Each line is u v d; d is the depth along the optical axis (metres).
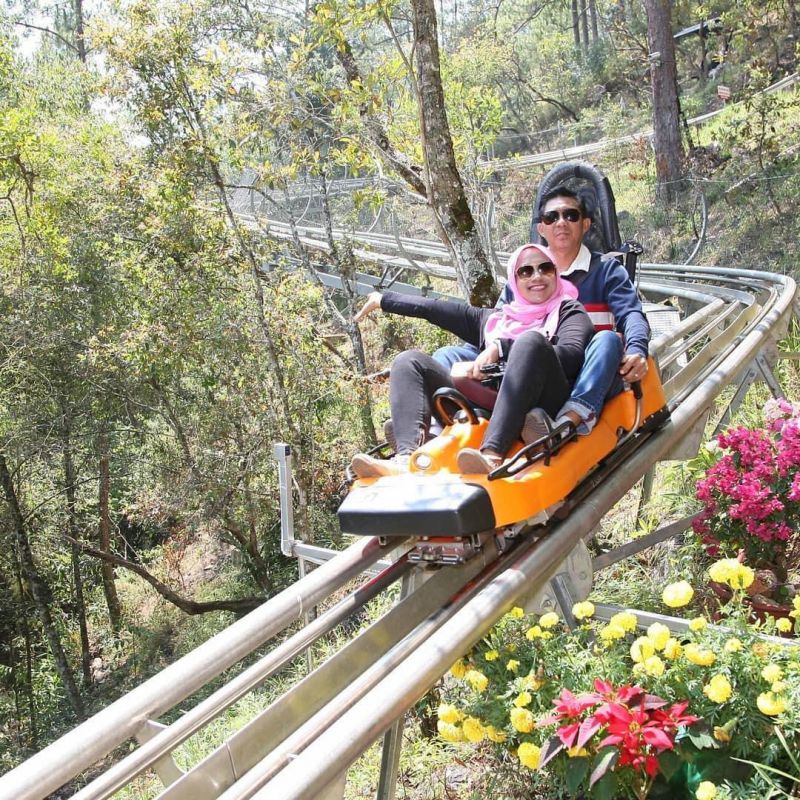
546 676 2.78
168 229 16.42
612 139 29.75
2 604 17.66
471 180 12.73
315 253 24.73
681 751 2.46
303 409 16.30
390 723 2.34
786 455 3.67
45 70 24.50
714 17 33.81
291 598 3.10
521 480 3.33
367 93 8.91
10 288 17.16
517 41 43.16
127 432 18.92
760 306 8.61
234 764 2.58
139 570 17.92
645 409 4.37
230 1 14.05
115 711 2.42
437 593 3.33
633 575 4.71
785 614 3.48
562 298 4.14
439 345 18.28
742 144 20.58
